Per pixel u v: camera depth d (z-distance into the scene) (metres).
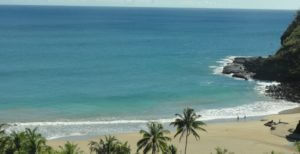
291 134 89.88
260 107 115.94
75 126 96.56
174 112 109.81
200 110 112.31
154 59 193.38
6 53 198.38
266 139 88.12
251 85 141.00
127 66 173.50
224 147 82.69
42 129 93.69
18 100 117.69
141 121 101.56
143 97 124.31
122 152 66.69
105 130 94.00
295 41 155.25
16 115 104.12
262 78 148.88
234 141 86.56
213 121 102.81
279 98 125.38
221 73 160.75
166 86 138.75
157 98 123.62
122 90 132.25
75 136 89.19
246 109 113.81
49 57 190.50
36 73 154.00
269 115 108.25
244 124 99.69
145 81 145.75
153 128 67.38
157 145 66.75
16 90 128.62
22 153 59.12
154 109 112.25
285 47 154.88
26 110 108.62
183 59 195.50
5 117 102.12
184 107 114.50
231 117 106.44
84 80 145.12
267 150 81.25
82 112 108.00
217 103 119.31
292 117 105.19
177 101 120.69
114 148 66.31
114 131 93.38
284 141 86.75
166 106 115.31
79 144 82.62
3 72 153.75
